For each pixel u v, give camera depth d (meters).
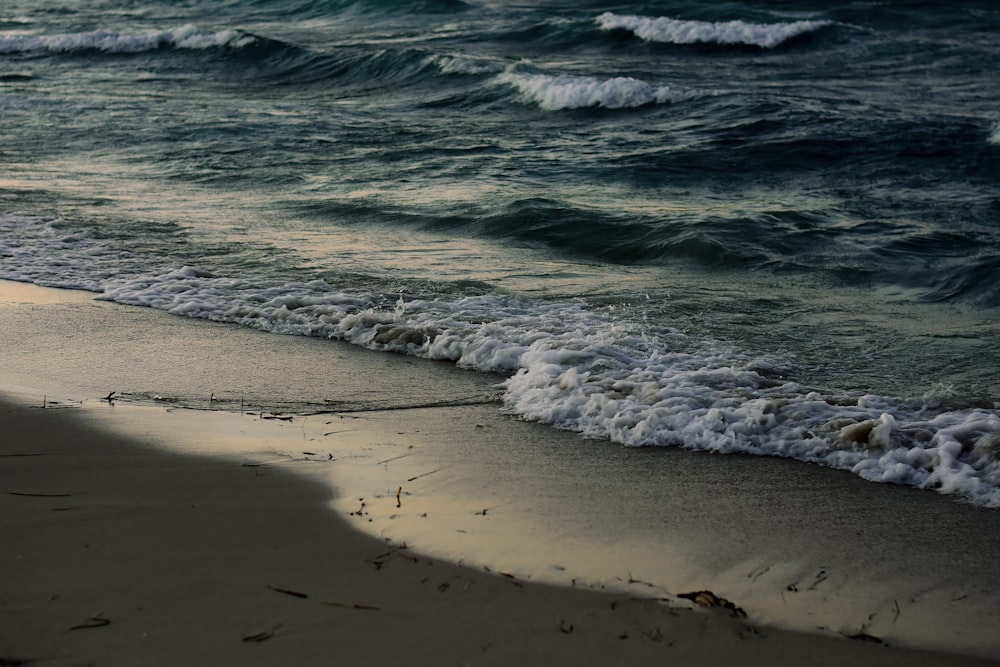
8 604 3.29
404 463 4.80
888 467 4.81
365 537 3.88
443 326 7.19
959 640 3.34
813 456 5.03
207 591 3.41
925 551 4.01
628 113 17.95
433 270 9.07
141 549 3.70
